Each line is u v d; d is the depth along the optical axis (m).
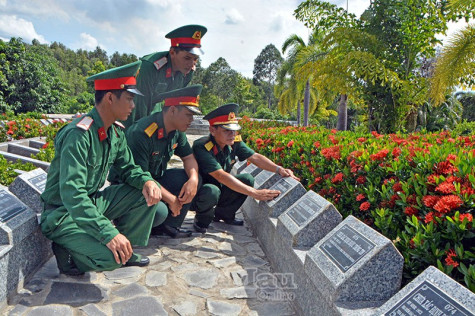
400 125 12.20
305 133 6.84
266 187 4.45
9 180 4.84
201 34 4.52
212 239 4.23
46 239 3.33
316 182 4.27
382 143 4.96
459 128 16.66
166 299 2.91
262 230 4.12
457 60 9.88
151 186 3.16
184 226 4.64
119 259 2.73
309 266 2.62
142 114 4.44
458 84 10.31
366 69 11.10
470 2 9.67
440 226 2.38
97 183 3.06
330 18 12.59
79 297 2.83
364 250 2.31
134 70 2.85
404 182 2.95
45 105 24.08
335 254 2.48
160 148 3.82
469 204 2.31
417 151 3.36
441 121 16.62
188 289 3.09
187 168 3.99
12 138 9.30
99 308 2.71
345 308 2.16
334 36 11.98
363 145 4.59
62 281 3.03
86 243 2.80
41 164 6.00
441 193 2.61
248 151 4.49
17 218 2.86
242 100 54.75
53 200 3.03
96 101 2.90
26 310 2.61
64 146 2.74
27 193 3.59
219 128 4.11
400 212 2.87
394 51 12.04
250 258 3.80
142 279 3.20
